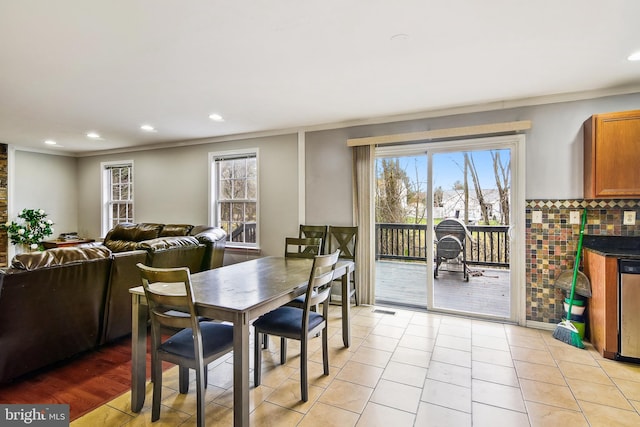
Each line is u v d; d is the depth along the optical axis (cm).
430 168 380
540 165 324
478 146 355
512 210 342
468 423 187
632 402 205
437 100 335
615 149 275
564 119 315
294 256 355
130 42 218
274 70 264
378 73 270
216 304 174
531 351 277
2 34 206
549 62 248
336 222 426
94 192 657
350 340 301
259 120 414
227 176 525
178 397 213
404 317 361
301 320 224
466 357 267
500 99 332
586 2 175
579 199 309
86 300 265
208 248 394
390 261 409
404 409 200
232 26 199
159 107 361
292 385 226
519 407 201
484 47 226
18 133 490
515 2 176
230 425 185
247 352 172
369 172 399
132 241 532
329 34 209
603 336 264
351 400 209
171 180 564
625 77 276
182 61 248
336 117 400
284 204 464
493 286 362
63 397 214
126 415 195
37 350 237
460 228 372
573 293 296
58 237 648
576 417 191
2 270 215
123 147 602
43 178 628
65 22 193
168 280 171
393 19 192
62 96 325
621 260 256
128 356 274
